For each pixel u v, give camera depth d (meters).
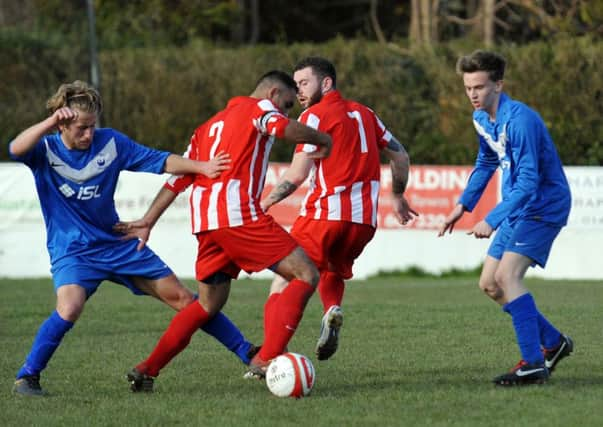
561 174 17.06
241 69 60.88
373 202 18.84
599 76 56.06
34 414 15.02
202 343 22.64
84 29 70.31
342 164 18.58
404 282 40.59
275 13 85.94
